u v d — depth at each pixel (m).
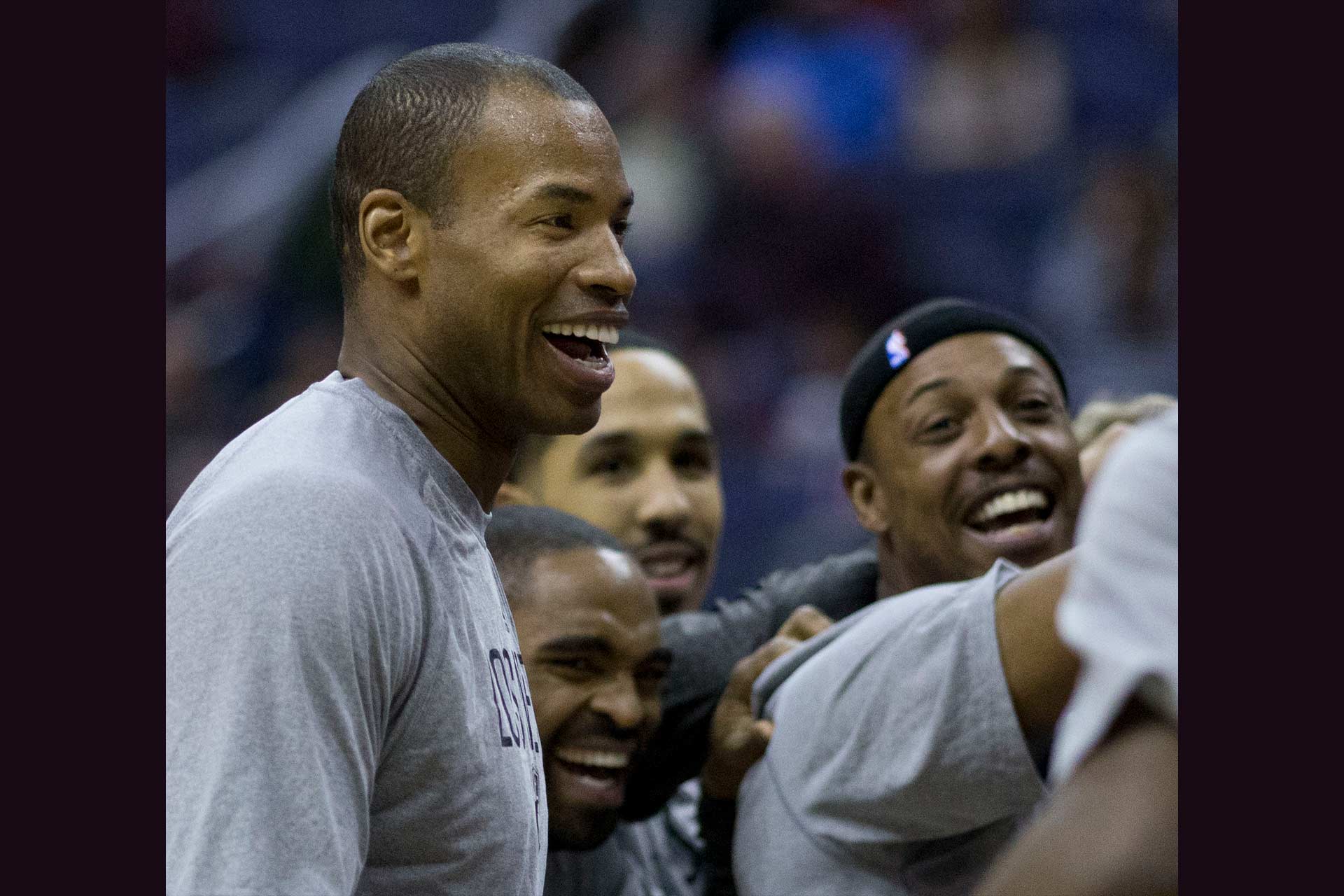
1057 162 20.06
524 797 4.20
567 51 21.61
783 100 20.58
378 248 4.33
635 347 8.05
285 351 17.69
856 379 6.99
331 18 22.11
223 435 17.25
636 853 6.93
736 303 19.48
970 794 4.67
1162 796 2.66
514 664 4.38
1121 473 2.90
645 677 5.73
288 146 19.83
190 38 21.75
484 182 4.23
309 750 3.67
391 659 3.87
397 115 4.32
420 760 3.97
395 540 3.97
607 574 5.61
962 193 20.16
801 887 5.16
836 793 5.00
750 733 5.72
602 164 4.32
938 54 20.88
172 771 3.67
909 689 4.76
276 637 3.70
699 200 20.14
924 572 6.77
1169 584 2.78
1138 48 20.98
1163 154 20.12
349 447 4.11
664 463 7.80
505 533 5.73
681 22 21.52
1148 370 17.91
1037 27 20.92
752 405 18.39
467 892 4.03
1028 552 6.54
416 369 4.35
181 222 19.09
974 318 6.81
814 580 7.18
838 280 19.73
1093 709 2.74
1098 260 18.78
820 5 21.34
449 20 22.28
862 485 7.04
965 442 6.58
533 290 4.21
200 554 3.82
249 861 3.56
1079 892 2.61
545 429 4.37
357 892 3.95
